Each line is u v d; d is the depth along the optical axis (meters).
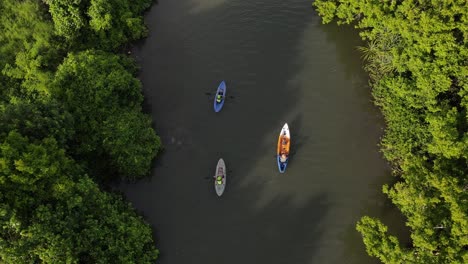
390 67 50.53
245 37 58.91
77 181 40.38
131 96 50.25
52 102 42.50
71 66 46.81
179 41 59.06
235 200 47.22
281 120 52.16
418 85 45.19
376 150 49.72
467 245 37.12
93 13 52.44
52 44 51.31
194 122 52.44
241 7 61.34
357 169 48.69
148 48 58.47
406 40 47.78
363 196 47.09
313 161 49.28
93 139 45.25
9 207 33.59
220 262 43.88
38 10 52.78
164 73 56.38
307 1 61.75
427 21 44.72
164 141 51.03
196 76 56.03
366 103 52.94
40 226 34.25
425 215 38.50
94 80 46.22
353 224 45.50
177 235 45.22
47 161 36.53
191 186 48.16
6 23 52.16
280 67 56.19
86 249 37.53
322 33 58.72
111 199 43.06
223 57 57.38
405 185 41.66
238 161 49.59
